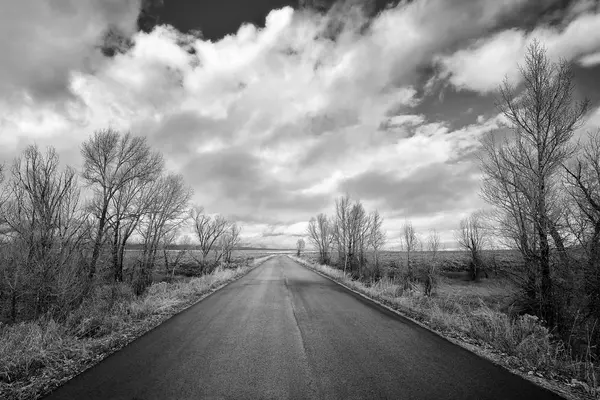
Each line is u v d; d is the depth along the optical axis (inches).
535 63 371.9
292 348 247.6
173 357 226.4
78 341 261.9
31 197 389.4
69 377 191.9
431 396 167.2
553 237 337.4
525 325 280.7
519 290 389.7
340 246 1200.8
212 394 168.9
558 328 328.8
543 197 347.9
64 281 385.4
